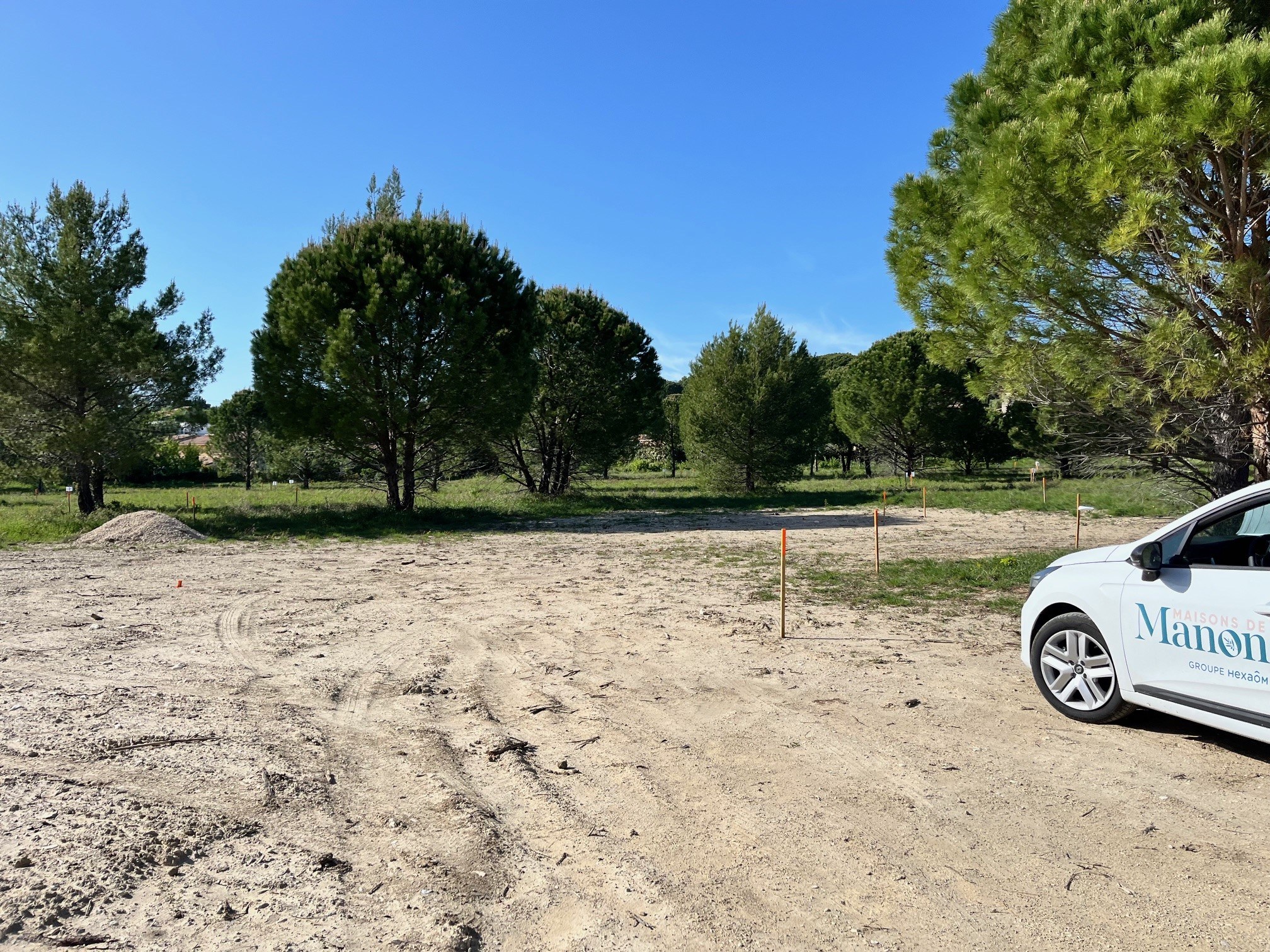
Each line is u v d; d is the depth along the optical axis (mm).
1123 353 8195
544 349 32688
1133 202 6789
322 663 7031
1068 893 3248
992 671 6660
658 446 77750
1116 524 20562
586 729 5316
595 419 33562
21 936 2812
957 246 8180
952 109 9578
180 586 11406
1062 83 7336
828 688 6223
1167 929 2986
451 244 24062
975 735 5113
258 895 3170
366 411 22609
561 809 4062
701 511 27953
